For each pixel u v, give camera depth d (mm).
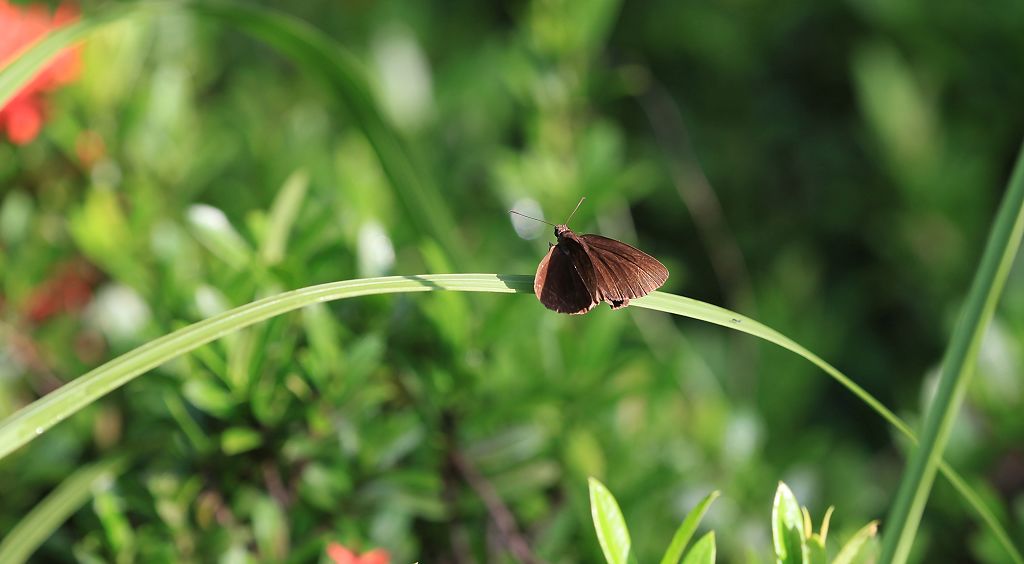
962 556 713
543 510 666
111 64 718
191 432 635
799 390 813
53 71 703
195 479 639
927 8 979
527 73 750
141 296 673
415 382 654
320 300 585
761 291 990
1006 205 579
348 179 719
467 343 655
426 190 680
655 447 692
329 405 640
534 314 679
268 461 642
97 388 576
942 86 997
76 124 710
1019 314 721
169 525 635
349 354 640
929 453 577
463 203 919
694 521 576
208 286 648
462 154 983
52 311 707
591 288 622
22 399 682
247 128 801
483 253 785
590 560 663
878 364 988
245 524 646
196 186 730
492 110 1026
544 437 674
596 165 732
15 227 700
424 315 658
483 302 677
